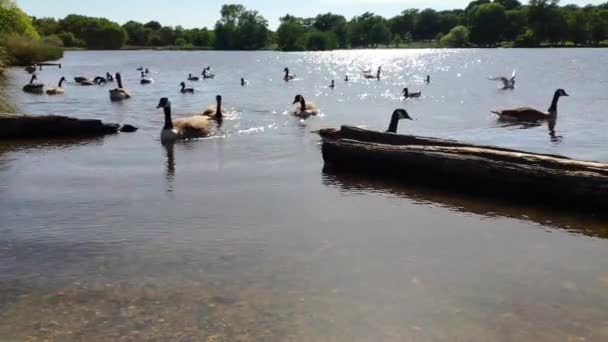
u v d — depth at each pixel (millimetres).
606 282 2035
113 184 3541
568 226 2680
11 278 2115
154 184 3543
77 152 4645
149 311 1842
